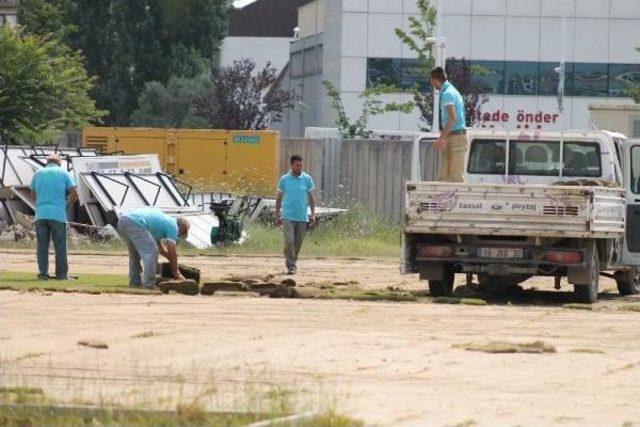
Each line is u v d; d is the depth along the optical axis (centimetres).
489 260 6169
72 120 14638
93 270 7681
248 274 7694
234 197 11681
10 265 8000
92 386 3419
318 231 11088
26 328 4603
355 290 6438
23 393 3244
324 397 3269
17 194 10431
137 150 14012
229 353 4084
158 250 6278
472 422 3030
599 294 6988
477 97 17362
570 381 3706
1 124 13938
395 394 3416
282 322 4959
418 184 6075
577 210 5991
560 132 6706
